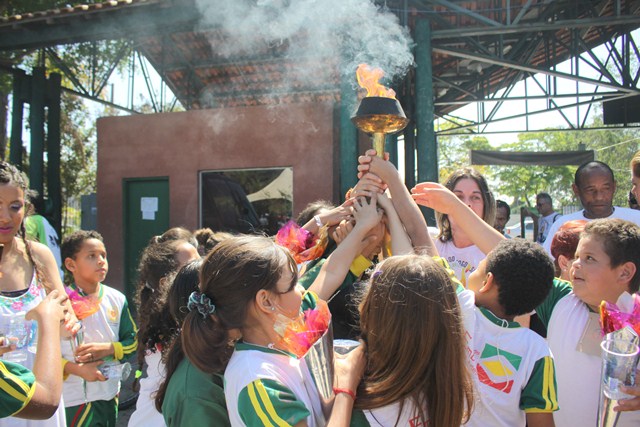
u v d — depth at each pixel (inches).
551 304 84.5
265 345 54.0
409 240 73.4
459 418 51.7
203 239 165.3
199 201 292.4
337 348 63.2
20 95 325.1
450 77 423.2
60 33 283.3
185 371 58.7
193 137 292.5
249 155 283.1
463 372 53.1
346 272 72.5
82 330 100.9
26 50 342.3
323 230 83.4
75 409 102.7
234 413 50.1
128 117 303.7
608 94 388.2
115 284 303.3
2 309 82.8
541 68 298.7
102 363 101.3
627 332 61.0
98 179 307.1
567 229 94.8
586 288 74.4
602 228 74.5
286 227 82.7
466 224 85.7
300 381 52.9
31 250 90.4
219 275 54.0
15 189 84.1
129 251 306.2
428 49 250.1
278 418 46.9
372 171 78.5
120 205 304.3
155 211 302.4
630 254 72.3
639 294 67.7
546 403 62.4
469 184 105.3
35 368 62.8
